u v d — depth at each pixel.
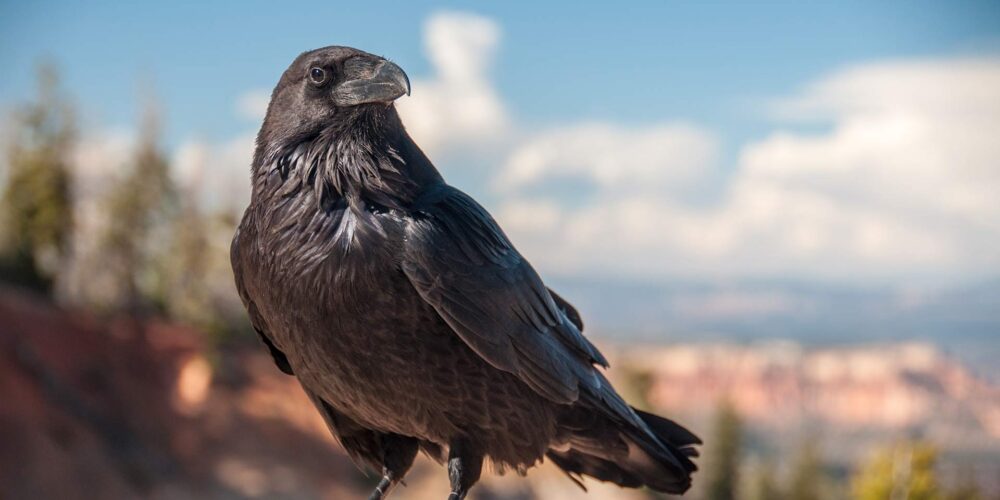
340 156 4.91
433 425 5.18
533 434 5.32
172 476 32.66
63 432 31.00
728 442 53.34
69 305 39.84
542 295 5.35
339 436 5.60
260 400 37.91
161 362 37.88
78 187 43.28
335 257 4.75
